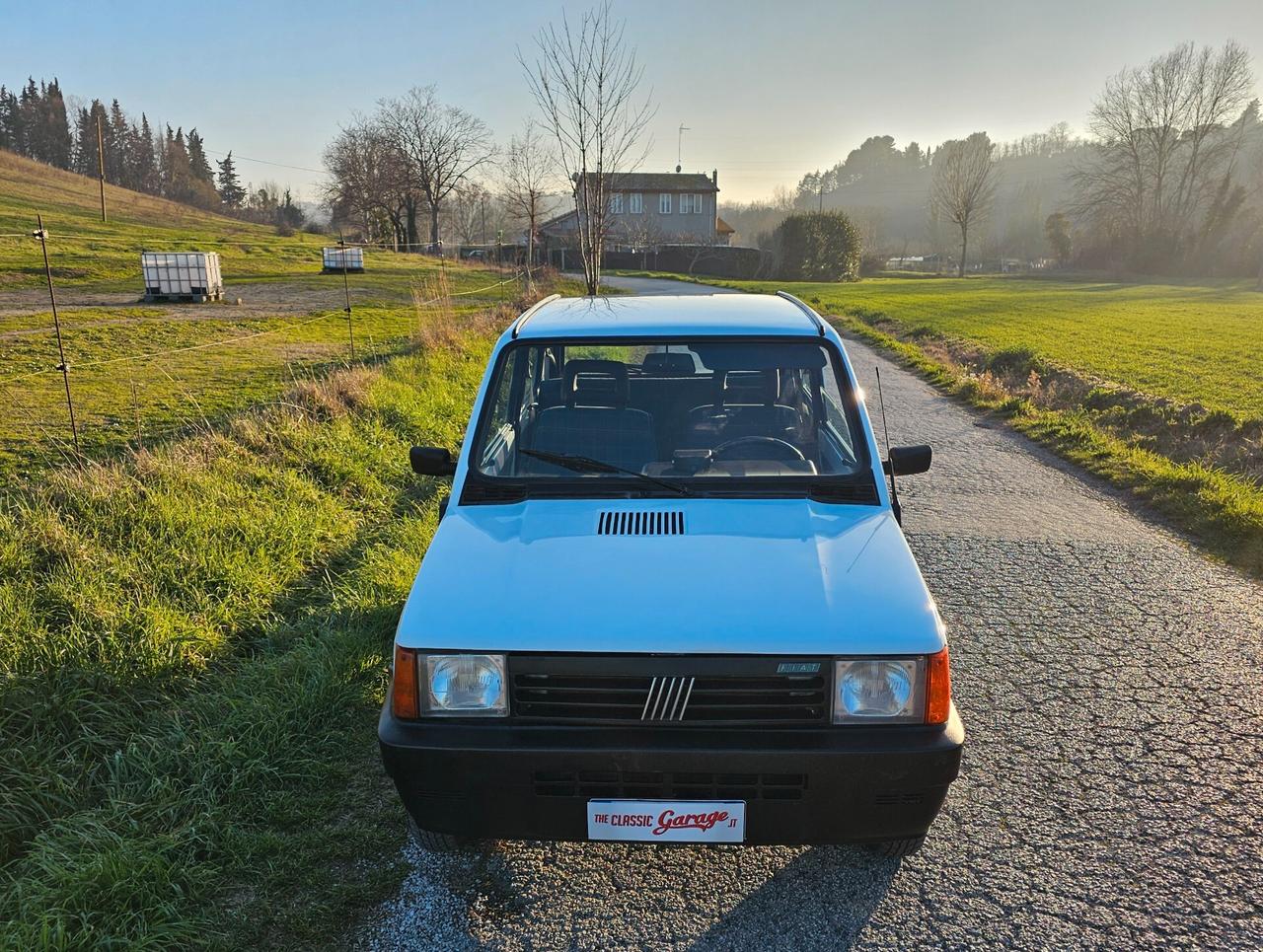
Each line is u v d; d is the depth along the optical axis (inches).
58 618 184.4
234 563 221.8
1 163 3447.3
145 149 5172.2
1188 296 2206.0
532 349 158.1
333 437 339.9
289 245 2320.4
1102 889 126.1
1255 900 124.0
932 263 4498.0
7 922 111.3
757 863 131.4
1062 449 448.8
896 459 154.1
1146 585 256.2
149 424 406.0
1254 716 178.4
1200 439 449.7
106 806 136.9
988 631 221.8
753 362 155.9
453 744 108.3
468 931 116.3
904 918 119.9
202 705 163.2
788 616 111.8
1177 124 3297.2
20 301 1035.3
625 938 115.8
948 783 109.7
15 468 324.2
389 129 3129.9
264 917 117.1
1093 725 174.2
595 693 109.5
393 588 217.9
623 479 142.3
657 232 3260.3
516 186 1344.7
